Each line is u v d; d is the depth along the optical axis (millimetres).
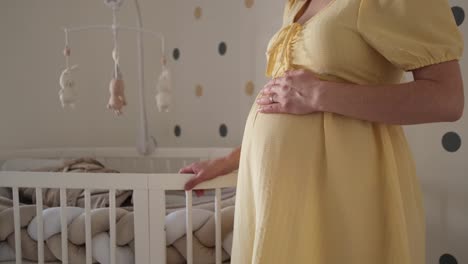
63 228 1070
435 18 657
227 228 1089
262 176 729
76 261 1111
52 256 1149
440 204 1259
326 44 705
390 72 743
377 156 717
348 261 688
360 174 695
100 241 1093
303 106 716
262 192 724
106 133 2283
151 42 2350
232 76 2020
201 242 1085
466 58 1187
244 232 798
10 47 2020
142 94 1811
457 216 1223
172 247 1082
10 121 2029
